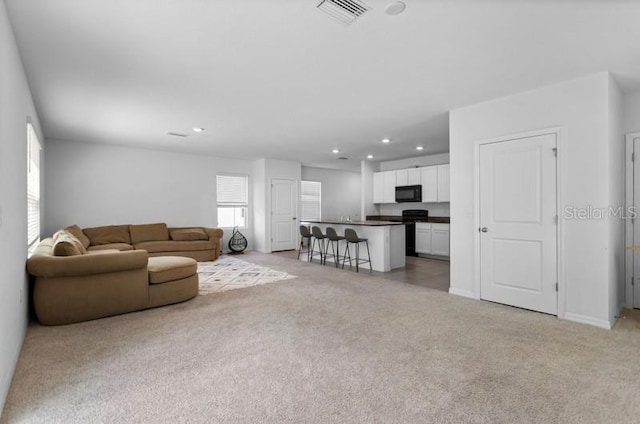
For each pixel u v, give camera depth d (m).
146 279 3.48
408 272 5.52
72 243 3.38
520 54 2.59
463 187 3.95
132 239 6.17
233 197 8.02
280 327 2.96
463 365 2.24
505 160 3.57
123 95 3.51
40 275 2.93
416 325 2.99
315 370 2.18
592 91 2.99
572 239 3.12
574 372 2.13
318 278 5.00
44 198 5.50
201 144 6.21
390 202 8.07
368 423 1.64
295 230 8.47
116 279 3.30
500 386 1.97
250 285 4.55
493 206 3.68
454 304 3.63
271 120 4.54
